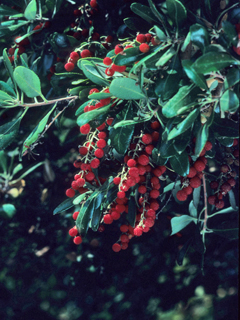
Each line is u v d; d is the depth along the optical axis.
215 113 0.52
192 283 0.82
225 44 0.46
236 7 0.56
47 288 0.90
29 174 0.88
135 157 0.52
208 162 0.74
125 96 0.46
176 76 0.48
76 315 0.87
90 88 0.55
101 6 0.67
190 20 0.51
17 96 0.55
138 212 0.55
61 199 0.84
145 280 0.85
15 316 0.90
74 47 0.63
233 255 0.78
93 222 0.54
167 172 0.64
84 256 0.87
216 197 0.59
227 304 0.79
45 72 0.71
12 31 0.65
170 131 0.47
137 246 0.84
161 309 0.83
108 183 0.54
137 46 0.49
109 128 0.53
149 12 0.52
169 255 0.82
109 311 0.86
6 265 0.92
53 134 0.79
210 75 0.48
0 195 0.86
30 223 0.89
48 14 0.70
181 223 0.63
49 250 0.90
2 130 0.57
